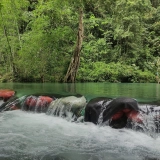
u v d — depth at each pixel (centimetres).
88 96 590
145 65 1898
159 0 2661
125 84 1214
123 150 308
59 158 279
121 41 1961
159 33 2317
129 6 1831
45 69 1262
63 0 1084
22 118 479
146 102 425
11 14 1208
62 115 472
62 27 1263
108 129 388
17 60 1238
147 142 337
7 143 332
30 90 736
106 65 1627
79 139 351
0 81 1261
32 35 1216
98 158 281
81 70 1459
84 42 1792
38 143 333
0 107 561
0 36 1297
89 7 1691
